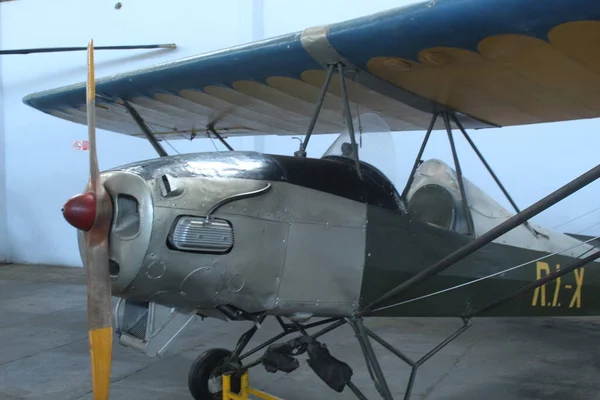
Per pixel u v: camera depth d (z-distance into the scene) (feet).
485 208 9.50
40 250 26.16
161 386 10.08
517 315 9.93
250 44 7.95
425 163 9.81
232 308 6.88
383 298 7.36
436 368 11.32
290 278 6.93
